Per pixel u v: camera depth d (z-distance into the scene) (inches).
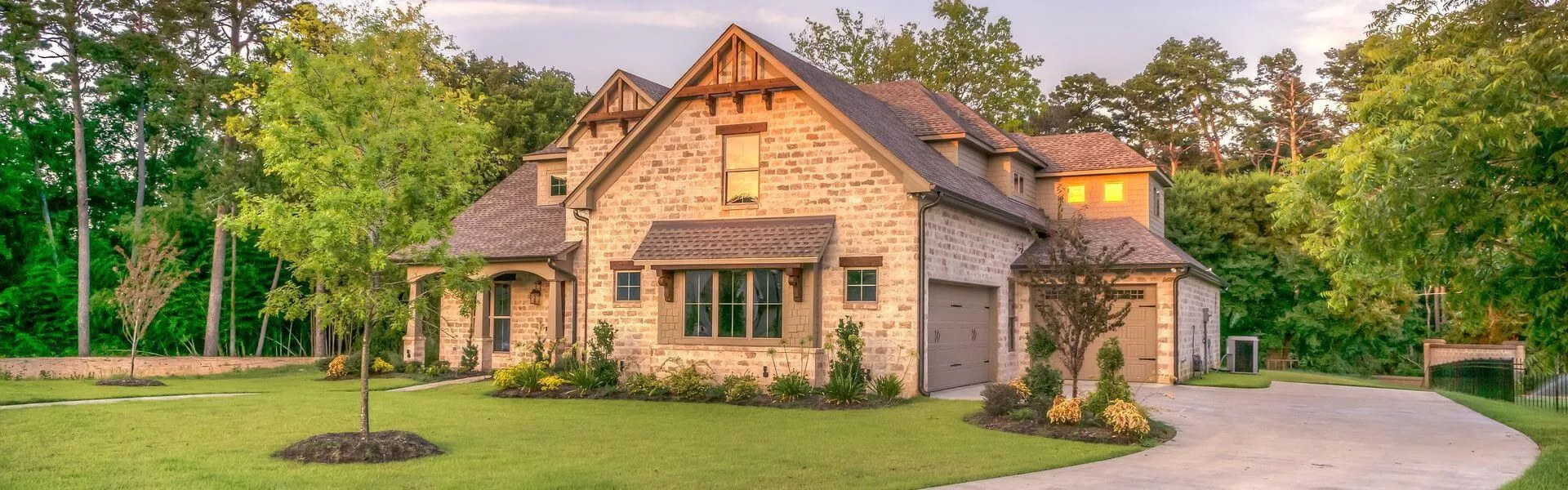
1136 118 2281.0
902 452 470.9
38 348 1299.2
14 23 1261.1
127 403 680.4
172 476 390.6
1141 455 477.7
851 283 745.0
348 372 977.5
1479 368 912.3
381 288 478.3
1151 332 916.0
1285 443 523.5
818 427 559.5
